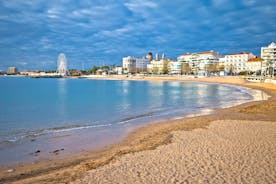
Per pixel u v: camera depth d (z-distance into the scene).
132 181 7.04
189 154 9.26
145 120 18.64
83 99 36.41
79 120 19.14
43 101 33.62
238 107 24.08
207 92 49.69
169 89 60.09
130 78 154.38
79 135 13.95
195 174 7.41
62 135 13.98
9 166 9.08
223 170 7.67
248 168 7.81
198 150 9.72
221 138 11.49
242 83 79.81
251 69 141.25
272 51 121.31
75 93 48.22
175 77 136.50
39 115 21.80
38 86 76.56
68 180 7.25
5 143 12.26
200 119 17.52
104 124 17.34
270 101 28.61
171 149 9.98
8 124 17.56
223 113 20.53
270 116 18.33
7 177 8.02
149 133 13.84
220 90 55.47
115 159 8.98
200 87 68.19
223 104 28.34
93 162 8.94
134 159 8.88
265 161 8.40
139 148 10.43
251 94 42.28
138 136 13.38
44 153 10.65
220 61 161.50
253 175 7.29
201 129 13.67
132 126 16.33
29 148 11.42
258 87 60.44
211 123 15.35
